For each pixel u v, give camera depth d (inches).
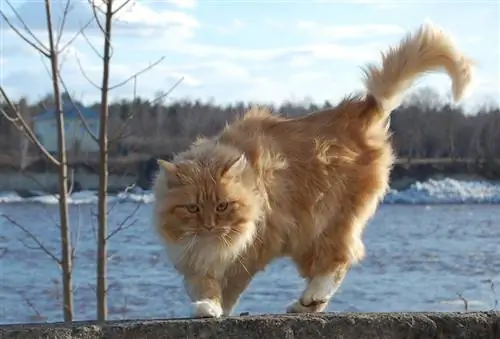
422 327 65.4
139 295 139.2
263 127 75.0
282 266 171.3
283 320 64.7
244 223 70.9
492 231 307.7
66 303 92.9
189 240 70.7
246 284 73.5
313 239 74.3
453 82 77.6
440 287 163.9
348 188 74.8
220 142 74.2
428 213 407.2
